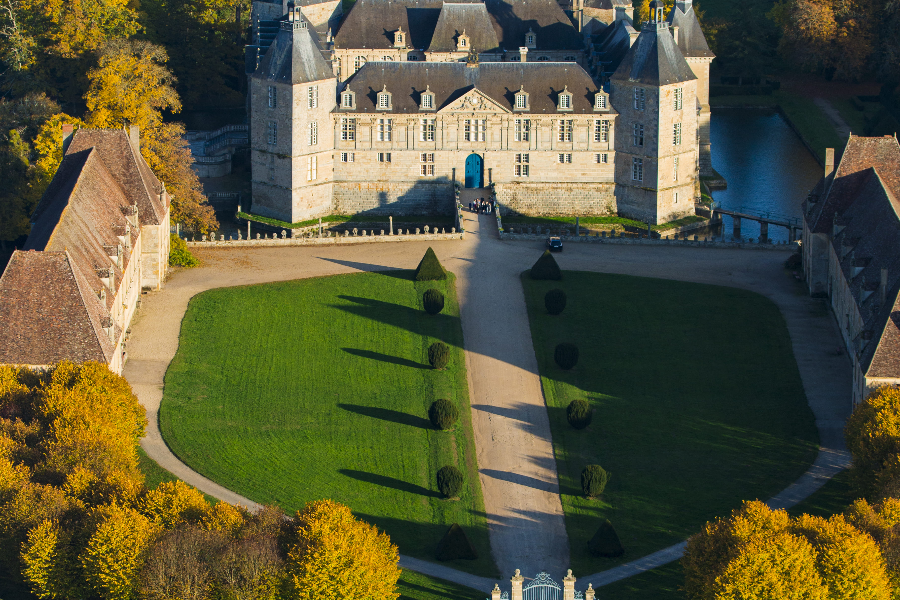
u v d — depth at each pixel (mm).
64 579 129875
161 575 126125
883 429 146500
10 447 144250
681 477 159375
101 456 142250
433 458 163375
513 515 152750
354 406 174375
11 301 161000
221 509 134375
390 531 149250
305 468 160500
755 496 155000
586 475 155000
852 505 136500
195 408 172500
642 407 174500
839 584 124062
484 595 137750
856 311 177125
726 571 124062
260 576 126750
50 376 157875
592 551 145000
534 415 173000
